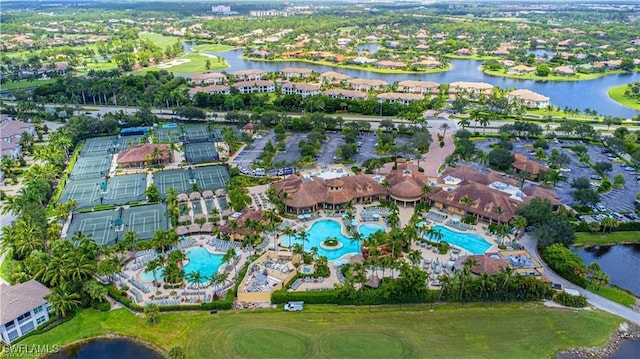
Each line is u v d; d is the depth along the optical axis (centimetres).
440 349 11706
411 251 15388
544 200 17825
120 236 17338
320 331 12344
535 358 11488
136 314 13138
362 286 13538
